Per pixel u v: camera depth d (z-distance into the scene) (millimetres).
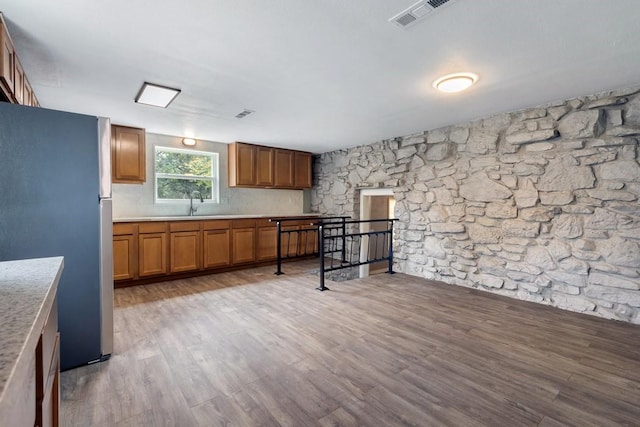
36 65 2156
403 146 4457
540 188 3102
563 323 2613
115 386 1719
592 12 1595
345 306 3041
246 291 3557
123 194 4199
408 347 2191
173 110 3246
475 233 3635
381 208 5781
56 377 1095
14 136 1671
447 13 1615
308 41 1899
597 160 2744
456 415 1497
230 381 1774
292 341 2279
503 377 1822
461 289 3633
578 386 1734
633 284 2582
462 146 3744
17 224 1689
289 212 6039
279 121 3693
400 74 2365
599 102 2723
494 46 1948
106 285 2000
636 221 2561
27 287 750
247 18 1660
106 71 2285
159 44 1919
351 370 1895
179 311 2896
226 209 5160
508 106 3109
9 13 1572
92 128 1918
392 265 4609
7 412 356
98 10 1571
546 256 3070
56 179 1798
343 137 4586
